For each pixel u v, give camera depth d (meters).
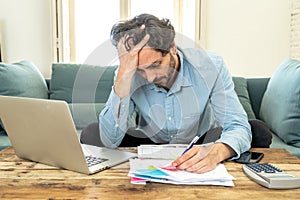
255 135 1.33
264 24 3.30
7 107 1.02
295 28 3.13
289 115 2.05
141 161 1.05
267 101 2.46
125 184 0.88
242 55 3.34
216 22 3.29
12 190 0.84
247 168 0.97
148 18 1.02
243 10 3.29
